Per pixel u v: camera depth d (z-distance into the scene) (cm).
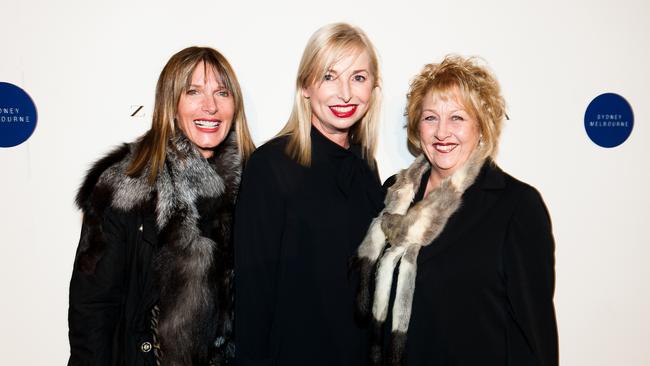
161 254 111
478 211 110
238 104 131
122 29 150
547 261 105
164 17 151
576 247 181
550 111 173
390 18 159
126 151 119
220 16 152
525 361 104
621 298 186
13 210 155
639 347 188
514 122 171
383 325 115
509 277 104
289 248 119
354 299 122
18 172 154
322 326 121
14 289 158
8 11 148
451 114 111
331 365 122
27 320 159
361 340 125
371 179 134
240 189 122
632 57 176
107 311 111
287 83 156
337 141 129
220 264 119
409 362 109
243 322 117
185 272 111
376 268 117
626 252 185
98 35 150
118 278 112
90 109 152
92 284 109
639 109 179
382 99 160
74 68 151
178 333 110
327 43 115
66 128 153
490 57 167
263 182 118
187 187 116
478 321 105
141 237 112
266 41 154
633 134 180
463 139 112
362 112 121
